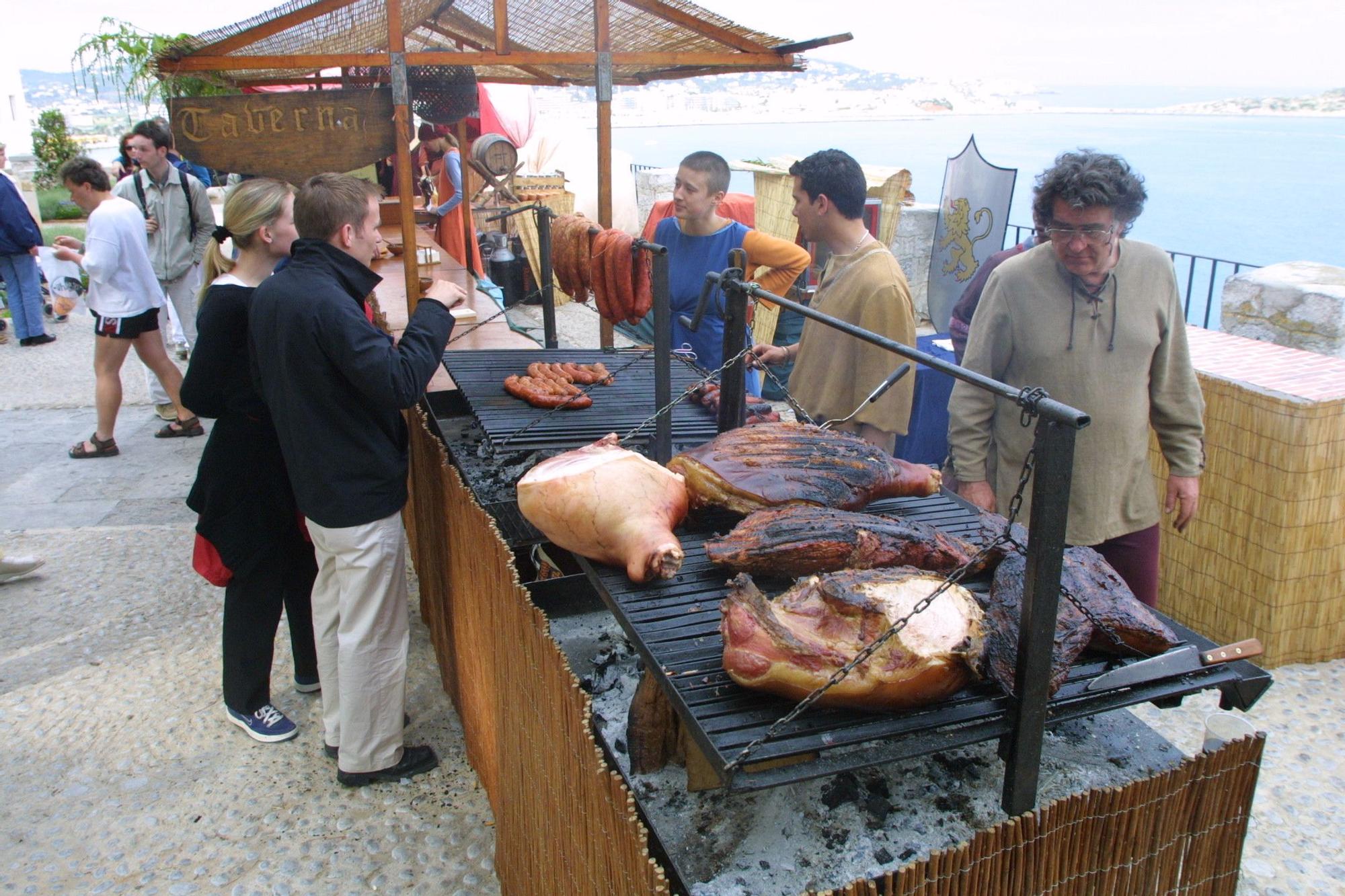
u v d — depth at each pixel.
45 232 15.27
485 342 4.66
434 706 3.72
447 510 3.15
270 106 3.79
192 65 3.72
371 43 4.73
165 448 6.70
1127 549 3.08
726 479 2.18
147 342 6.46
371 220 2.82
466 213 7.50
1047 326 2.85
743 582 1.71
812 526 1.95
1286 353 4.27
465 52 3.98
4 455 6.55
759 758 1.47
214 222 7.26
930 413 5.64
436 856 2.95
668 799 2.19
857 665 1.54
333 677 3.27
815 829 2.03
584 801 1.80
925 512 2.42
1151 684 1.75
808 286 8.13
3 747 3.50
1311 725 3.57
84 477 6.18
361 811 3.14
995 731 1.60
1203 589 4.14
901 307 3.37
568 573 3.34
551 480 2.04
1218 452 3.97
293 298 2.65
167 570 4.92
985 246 7.36
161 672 4.00
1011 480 3.06
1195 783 1.77
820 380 3.63
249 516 3.22
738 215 8.31
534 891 2.35
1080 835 1.66
